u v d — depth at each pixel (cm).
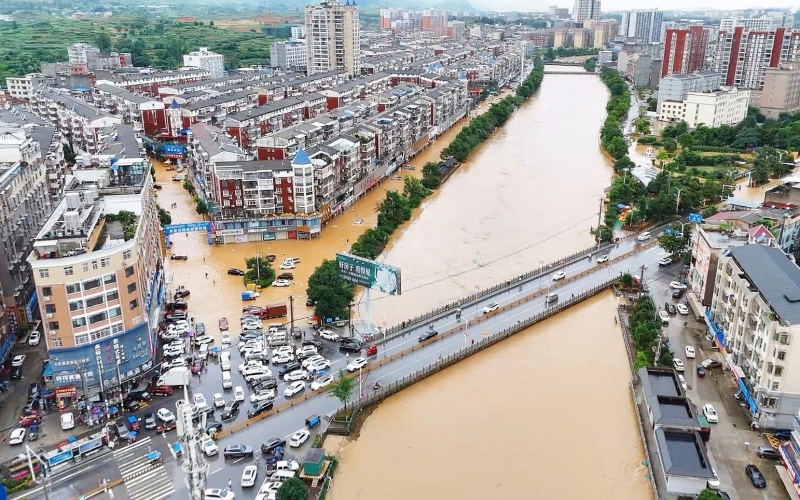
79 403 15075
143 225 17600
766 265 16125
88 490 12675
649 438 14300
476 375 17050
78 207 16600
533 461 13900
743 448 13838
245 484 12719
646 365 16412
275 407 15300
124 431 14238
